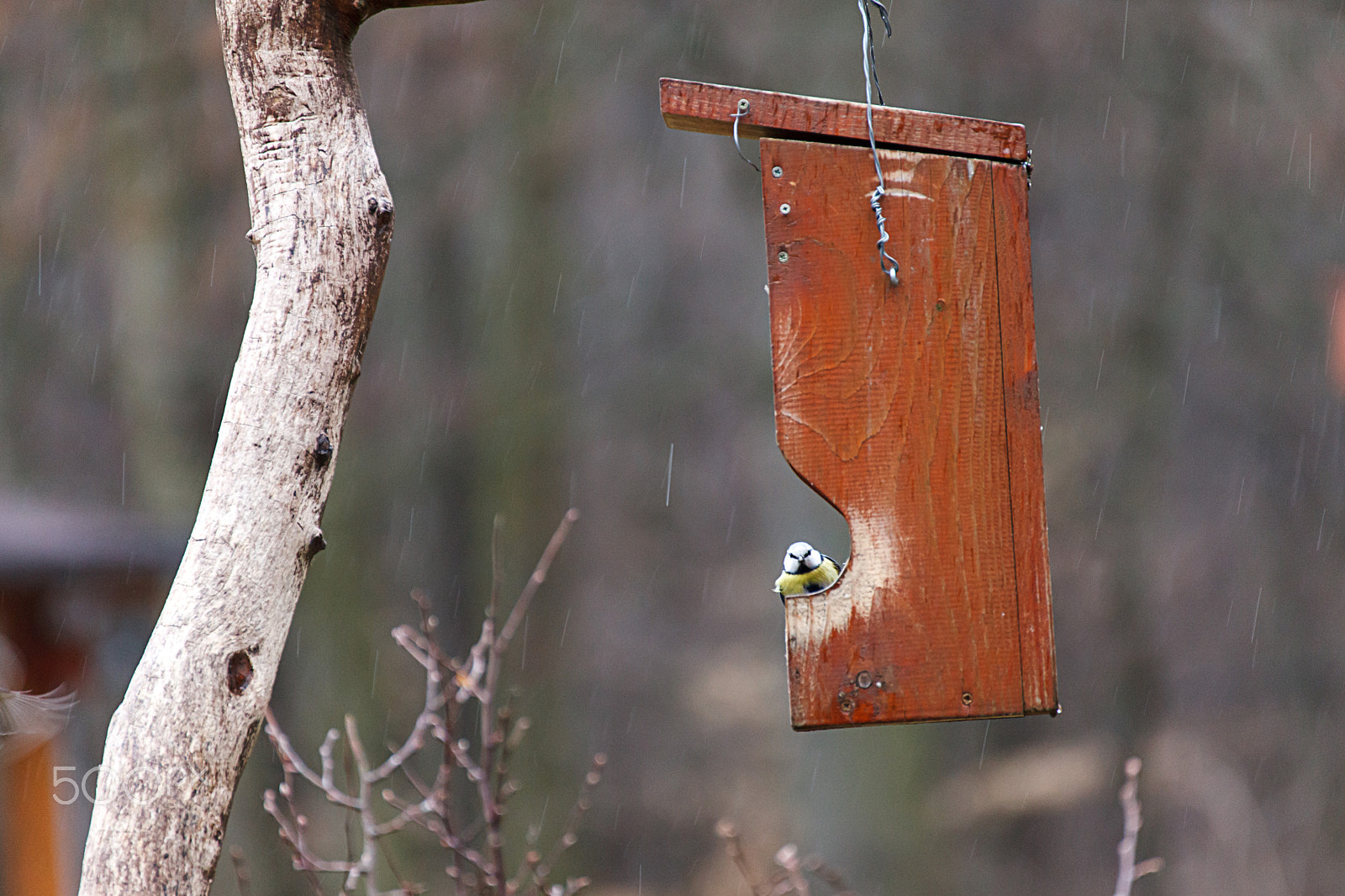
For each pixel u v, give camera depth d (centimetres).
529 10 1566
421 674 1617
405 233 1639
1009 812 1859
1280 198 1745
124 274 1435
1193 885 1861
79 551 847
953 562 486
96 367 1658
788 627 482
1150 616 1964
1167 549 2052
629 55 1553
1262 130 1692
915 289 492
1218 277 1806
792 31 1488
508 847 1576
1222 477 2050
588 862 2042
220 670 358
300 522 381
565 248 1697
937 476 488
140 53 1395
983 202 495
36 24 1412
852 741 1551
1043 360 1891
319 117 413
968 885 1756
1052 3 1605
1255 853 1848
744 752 2188
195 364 1450
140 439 1430
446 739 615
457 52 1570
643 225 2108
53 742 787
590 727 2200
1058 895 1791
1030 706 482
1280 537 2055
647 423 2253
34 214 1472
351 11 425
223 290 1462
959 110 1538
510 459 1647
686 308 2133
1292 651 2028
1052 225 1831
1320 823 1905
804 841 1570
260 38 414
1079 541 1916
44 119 1409
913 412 489
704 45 1521
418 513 1656
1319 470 2012
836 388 489
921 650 482
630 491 2328
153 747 349
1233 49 1627
